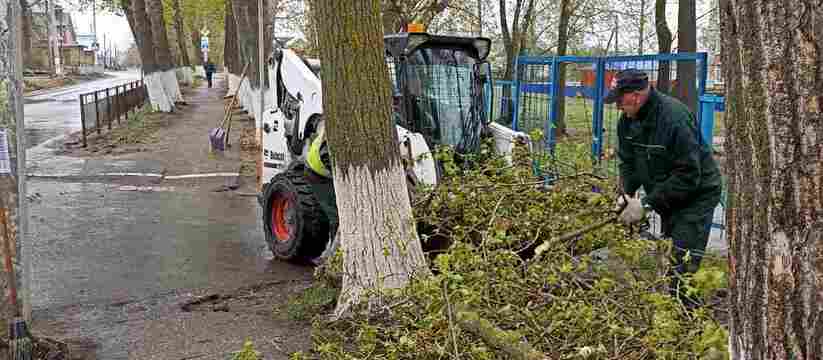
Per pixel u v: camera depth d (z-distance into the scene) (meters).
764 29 1.91
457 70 7.01
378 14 4.97
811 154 1.86
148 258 7.48
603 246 4.83
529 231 5.12
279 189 7.38
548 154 6.48
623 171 5.19
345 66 4.88
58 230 8.68
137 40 23.22
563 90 10.38
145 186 11.79
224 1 29.78
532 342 3.62
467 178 5.87
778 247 1.93
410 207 5.18
